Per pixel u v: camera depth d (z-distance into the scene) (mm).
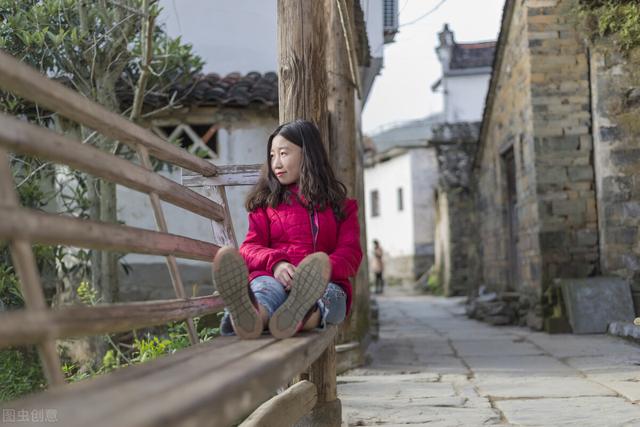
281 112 3533
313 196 2916
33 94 1822
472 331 10164
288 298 2459
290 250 2893
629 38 9016
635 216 9141
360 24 7980
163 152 2898
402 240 26594
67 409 1245
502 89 12109
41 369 5227
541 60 9844
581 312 8836
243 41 9719
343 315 2918
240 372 1627
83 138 6648
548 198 9656
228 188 8906
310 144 2967
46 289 7379
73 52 6414
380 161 28500
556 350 7355
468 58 25609
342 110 6316
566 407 4340
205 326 5418
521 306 10695
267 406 2764
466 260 20484
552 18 9883
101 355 5926
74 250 7355
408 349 7941
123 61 6695
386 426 3904
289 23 3525
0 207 1530
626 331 7848
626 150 9227
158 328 6496
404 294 23656
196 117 8914
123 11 6309
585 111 9734
